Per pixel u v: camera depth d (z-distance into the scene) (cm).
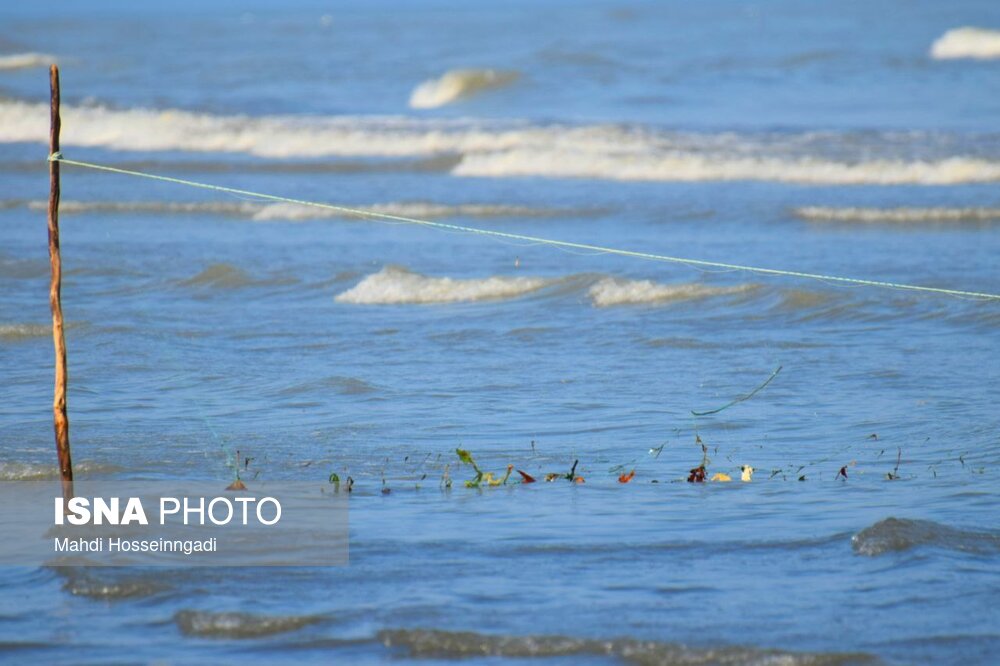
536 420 4134
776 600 2523
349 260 7475
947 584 2584
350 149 12362
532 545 2875
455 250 7838
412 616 2462
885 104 15238
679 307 6078
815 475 3481
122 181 11069
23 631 2442
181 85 18662
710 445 3828
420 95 17050
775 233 8325
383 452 3753
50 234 3216
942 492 3262
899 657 2258
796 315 5859
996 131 12506
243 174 11412
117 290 6681
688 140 12175
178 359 5094
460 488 3372
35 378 4766
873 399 4356
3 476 3488
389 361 5069
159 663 2291
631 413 4219
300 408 4303
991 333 5394
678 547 2848
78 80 19750
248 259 7512
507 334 5569
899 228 8462
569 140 12206
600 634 2369
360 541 2917
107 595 2619
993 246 7662
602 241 8138
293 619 2447
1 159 12125
